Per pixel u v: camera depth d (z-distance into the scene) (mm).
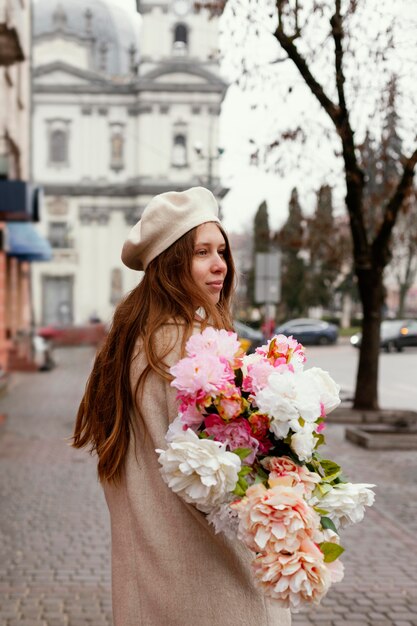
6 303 27797
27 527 6676
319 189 12852
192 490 1696
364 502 1831
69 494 7996
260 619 1857
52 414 15133
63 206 64750
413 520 6996
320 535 1698
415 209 22297
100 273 64812
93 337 42406
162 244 2016
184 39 64062
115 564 1963
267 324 19844
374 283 13820
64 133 64938
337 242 15711
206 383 1747
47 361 27578
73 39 67438
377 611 4703
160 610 1849
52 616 4562
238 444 1781
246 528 1672
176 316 1960
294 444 1771
